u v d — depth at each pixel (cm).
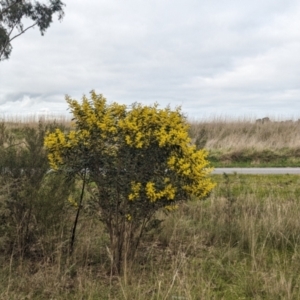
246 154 1541
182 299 423
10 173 534
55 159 489
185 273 484
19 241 534
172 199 473
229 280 486
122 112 478
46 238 524
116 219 489
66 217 572
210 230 634
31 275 478
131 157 467
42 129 575
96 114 477
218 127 2012
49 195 530
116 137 472
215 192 827
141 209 480
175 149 468
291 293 436
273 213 679
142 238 600
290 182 995
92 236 576
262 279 479
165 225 619
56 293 435
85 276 468
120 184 468
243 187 904
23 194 517
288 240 593
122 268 491
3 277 461
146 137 466
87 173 491
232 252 556
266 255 555
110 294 443
